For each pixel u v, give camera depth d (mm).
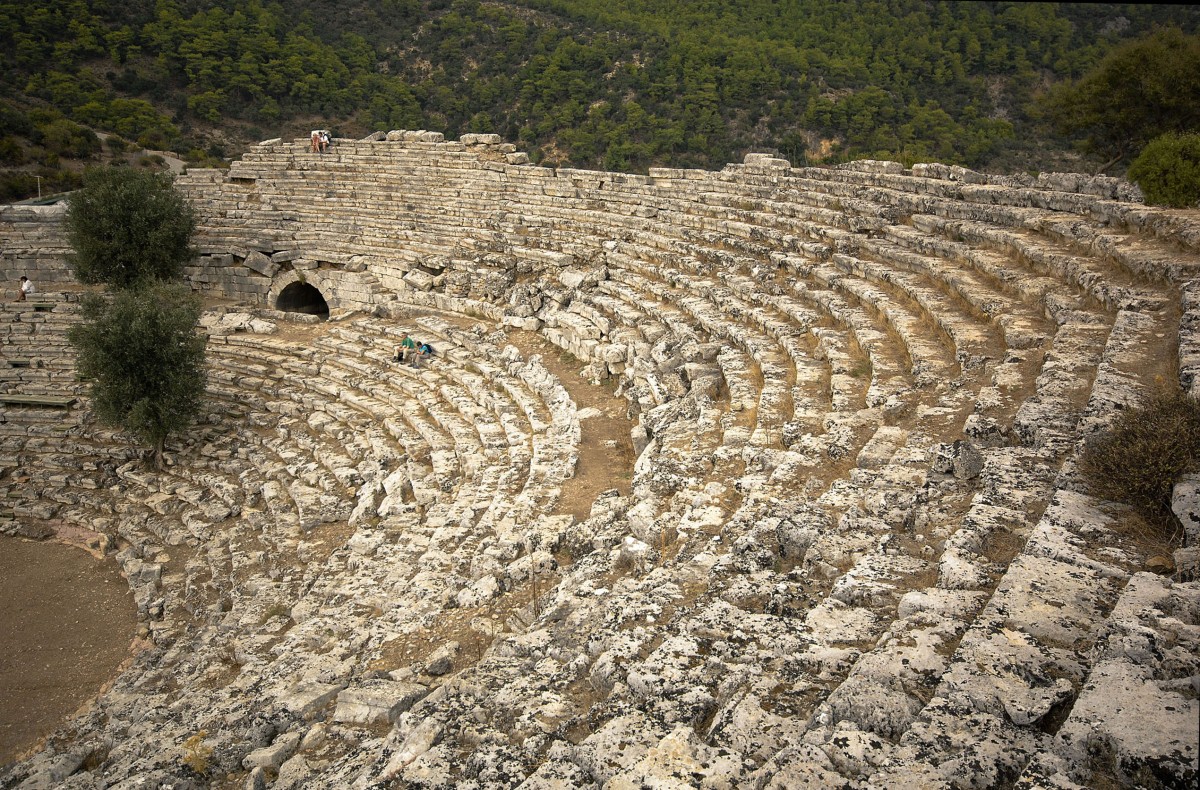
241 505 28078
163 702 16891
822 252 26672
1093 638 7703
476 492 21500
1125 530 9352
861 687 7758
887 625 9242
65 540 28984
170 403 31141
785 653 9055
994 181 27172
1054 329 16469
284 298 44469
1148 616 7500
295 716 13164
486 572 16969
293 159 48250
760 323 23797
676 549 13891
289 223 44938
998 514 10312
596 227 37406
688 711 8727
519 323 33781
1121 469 9719
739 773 7492
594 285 33000
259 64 95250
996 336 17375
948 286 20875
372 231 43125
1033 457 11461
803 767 6918
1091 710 6520
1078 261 18141
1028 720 6840
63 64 93312
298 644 16734
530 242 38125
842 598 9875
